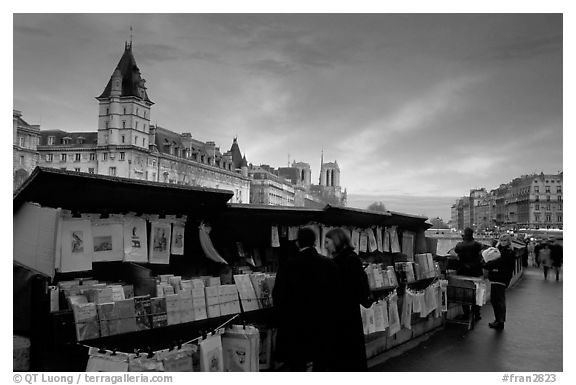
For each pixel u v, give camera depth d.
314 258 5.06
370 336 7.19
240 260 7.22
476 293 9.73
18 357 4.00
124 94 81.88
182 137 96.31
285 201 127.44
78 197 4.89
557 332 9.04
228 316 5.36
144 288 5.17
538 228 35.22
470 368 6.59
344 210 7.86
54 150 82.06
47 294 4.10
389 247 10.38
